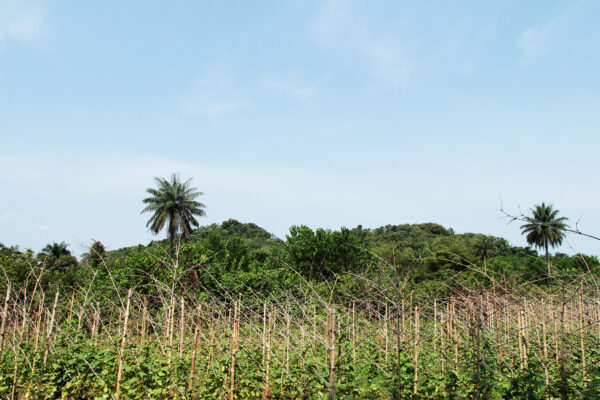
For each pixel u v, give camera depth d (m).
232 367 8.90
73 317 15.52
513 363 10.09
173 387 8.92
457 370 9.73
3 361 10.87
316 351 11.52
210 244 39.06
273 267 34.62
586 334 10.04
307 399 9.02
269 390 9.21
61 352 10.85
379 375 10.58
